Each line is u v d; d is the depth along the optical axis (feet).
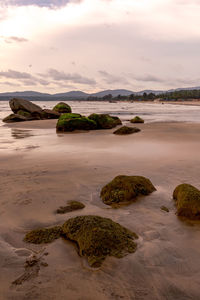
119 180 17.72
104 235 10.81
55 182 20.39
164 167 24.58
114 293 8.29
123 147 36.40
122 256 10.25
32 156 30.32
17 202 16.26
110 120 66.59
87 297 8.11
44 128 67.92
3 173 22.98
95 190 18.67
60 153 32.17
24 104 106.11
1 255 10.46
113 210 15.21
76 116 63.67
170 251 10.75
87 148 35.86
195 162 26.43
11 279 8.96
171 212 14.89
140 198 17.01
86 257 10.28
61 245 11.27
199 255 10.51
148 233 12.34
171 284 8.73
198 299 8.06
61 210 15.10
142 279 8.98
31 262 9.99
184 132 54.24
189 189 15.38
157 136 48.14
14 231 12.63
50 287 8.55
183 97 646.74
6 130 62.59
